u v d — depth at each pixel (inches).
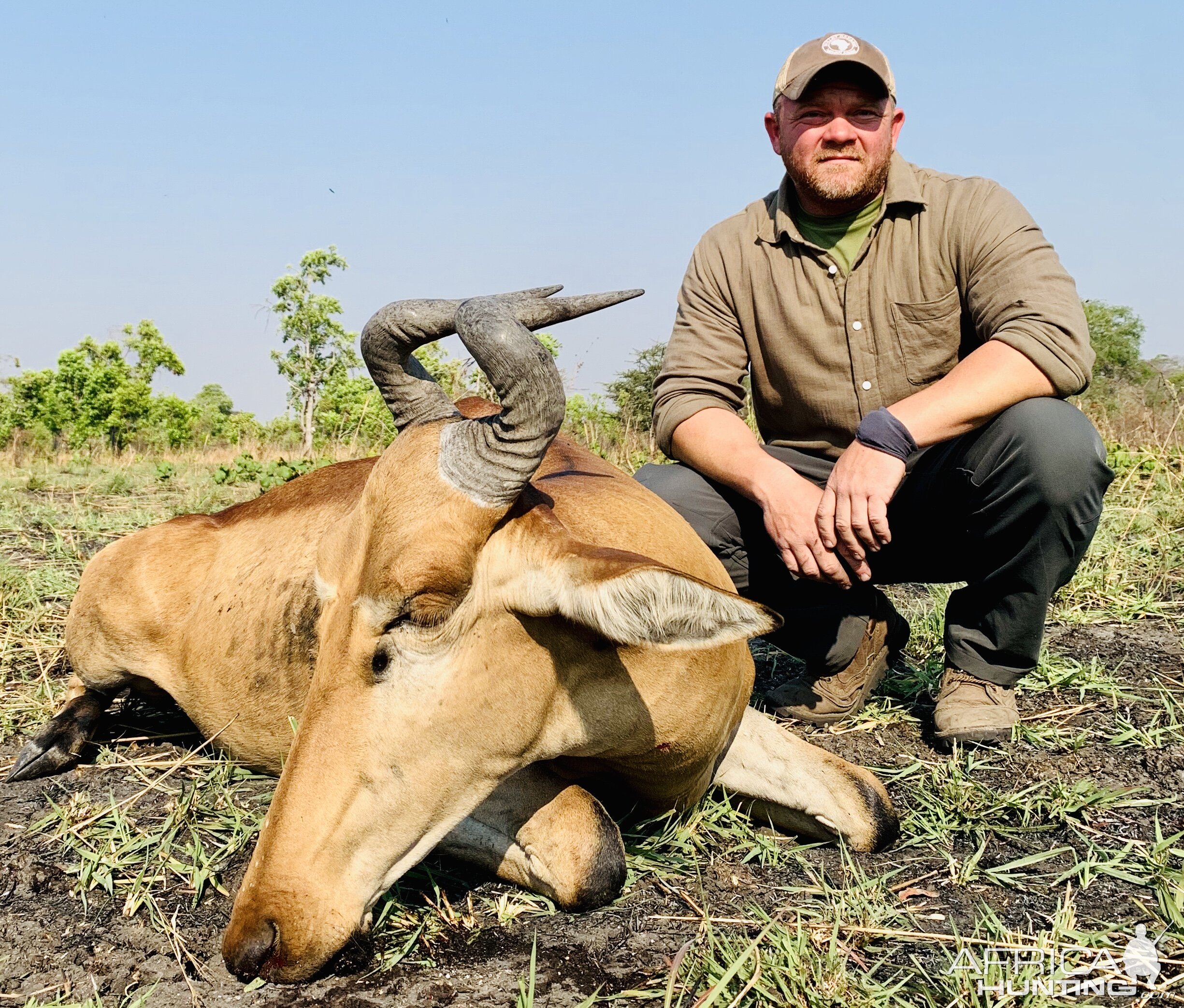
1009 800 140.8
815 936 110.2
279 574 154.9
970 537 159.3
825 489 155.9
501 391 103.0
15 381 1487.5
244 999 104.1
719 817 142.6
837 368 168.1
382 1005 102.3
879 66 155.4
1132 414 434.3
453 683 108.7
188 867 126.9
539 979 105.8
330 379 1273.4
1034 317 149.6
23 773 155.1
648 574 97.8
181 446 1226.0
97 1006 101.8
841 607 170.6
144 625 167.0
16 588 232.1
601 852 119.0
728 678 130.6
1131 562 252.1
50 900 122.5
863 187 159.2
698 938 112.2
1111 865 125.1
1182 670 192.2
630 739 123.0
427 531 104.7
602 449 378.3
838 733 170.9
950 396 145.3
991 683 161.9
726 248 175.3
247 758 160.4
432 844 113.7
